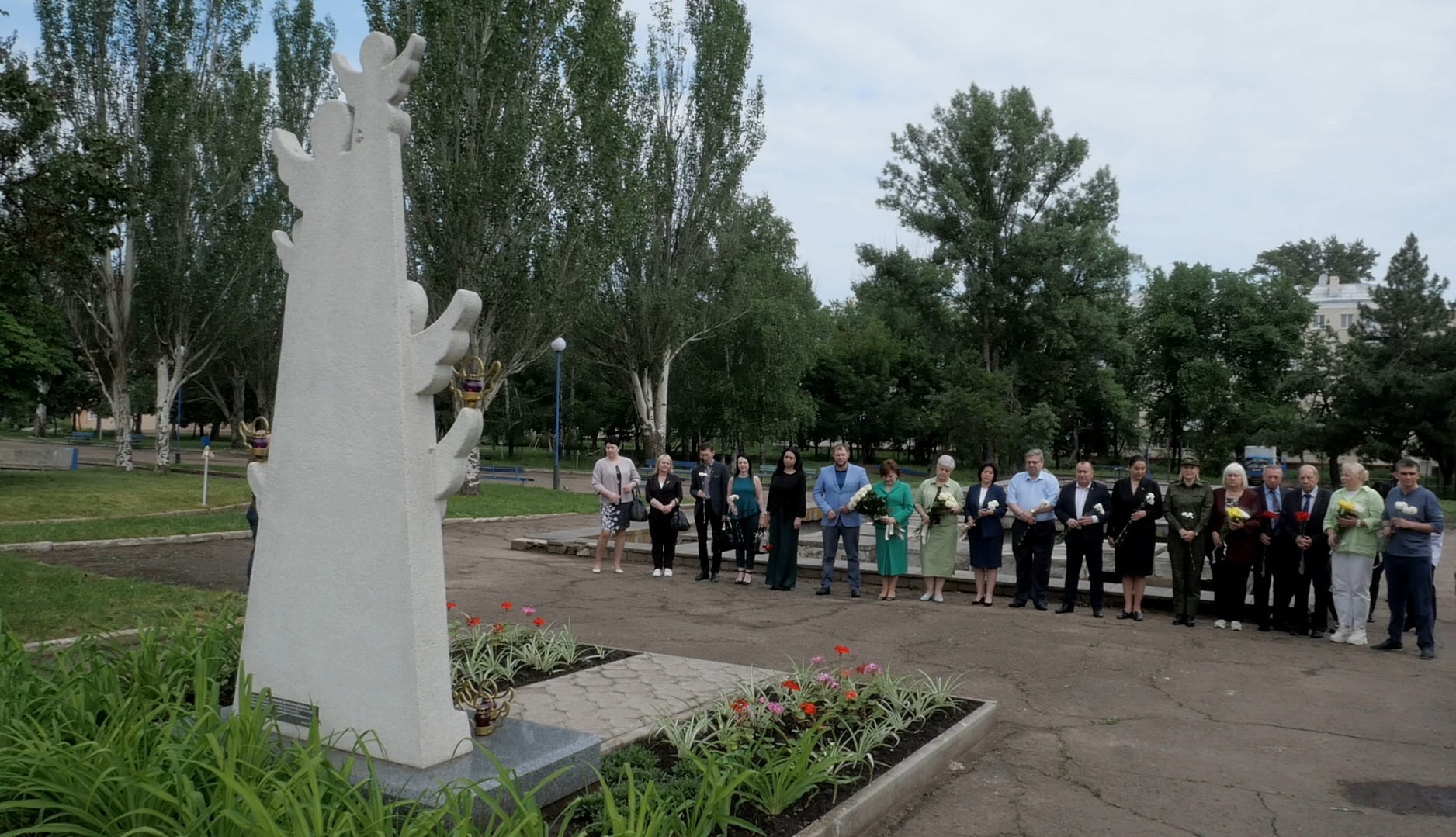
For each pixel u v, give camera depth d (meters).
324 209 4.87
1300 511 10.05
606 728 5.57
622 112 28.53
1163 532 17.31
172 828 3.29
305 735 4.71
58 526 17.44
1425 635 9.06
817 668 7.71
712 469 13.52
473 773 4.30
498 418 58.78
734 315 37.16
